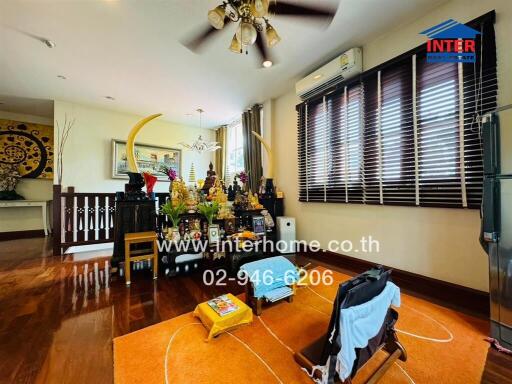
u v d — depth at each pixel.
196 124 5.48
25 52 2.58
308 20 1.84
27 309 1.82
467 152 1.84
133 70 2.99
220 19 1.47
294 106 3.63
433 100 2.04
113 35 2.30
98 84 3.39
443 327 1.56
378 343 1.16
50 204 5.22
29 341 1.42
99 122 4.41
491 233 1.42
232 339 1.45
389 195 2.37
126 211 2.69
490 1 1.76
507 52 1.68
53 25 2.15
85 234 3.69
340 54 2.69
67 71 3.01
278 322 1.65
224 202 3.08
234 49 1.65
